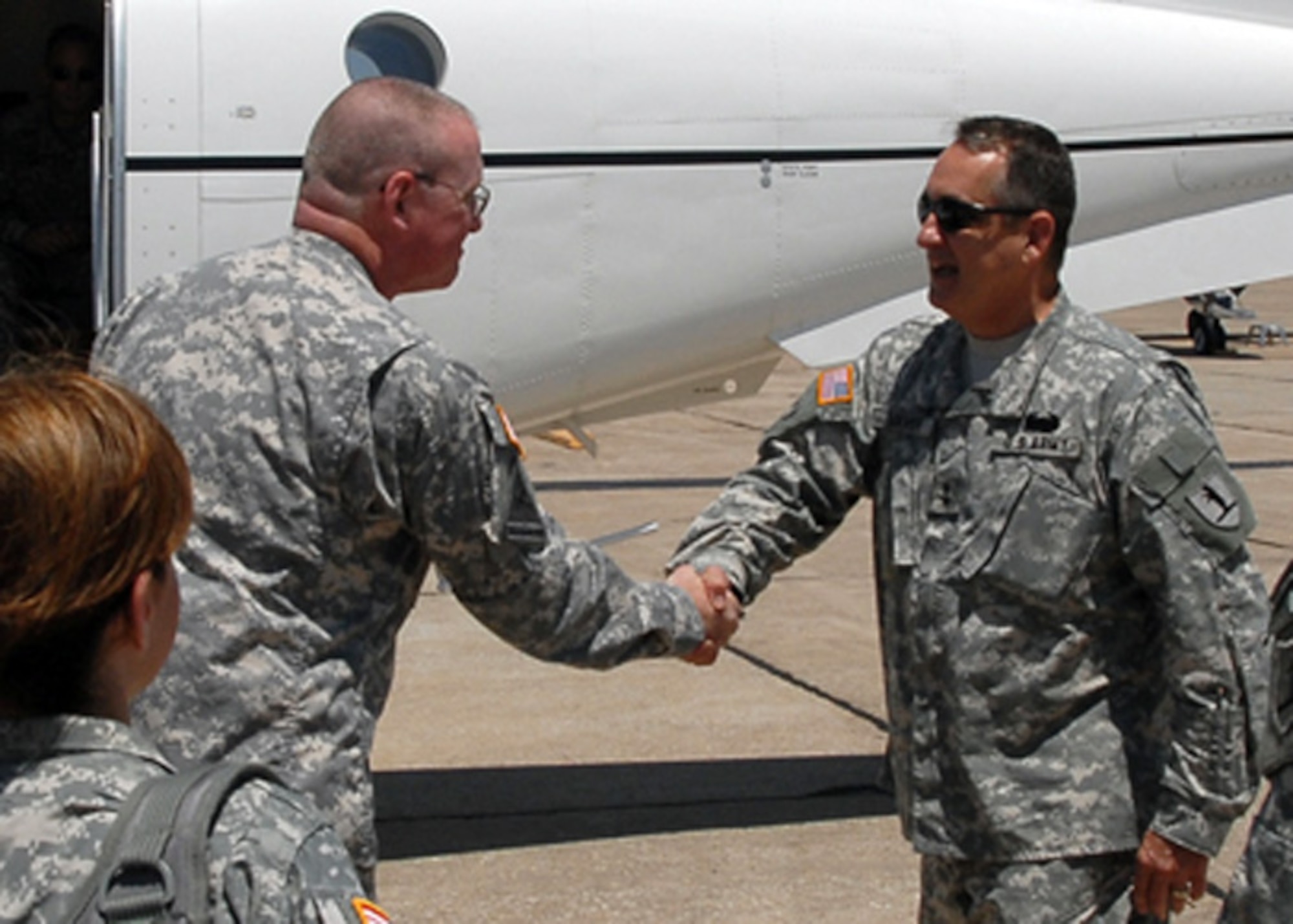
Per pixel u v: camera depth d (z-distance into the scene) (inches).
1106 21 238.5
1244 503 99.6
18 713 49.3
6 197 220.8
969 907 106.8
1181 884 100.0
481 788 202.7
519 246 214.7
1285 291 1285.7
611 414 241.4
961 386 106.3
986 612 103.0
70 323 221.9
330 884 47.9
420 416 88.6
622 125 216.4
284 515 88.7
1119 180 238.1
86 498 47.7
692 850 182.5
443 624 290.0
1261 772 100.4
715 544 115.0
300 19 203.0
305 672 89.2
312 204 96.2
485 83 211.3
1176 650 98.8
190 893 45.1
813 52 225.0
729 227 222.2
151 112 197.9
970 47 231.0
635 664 260.2
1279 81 241.0
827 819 193.0
